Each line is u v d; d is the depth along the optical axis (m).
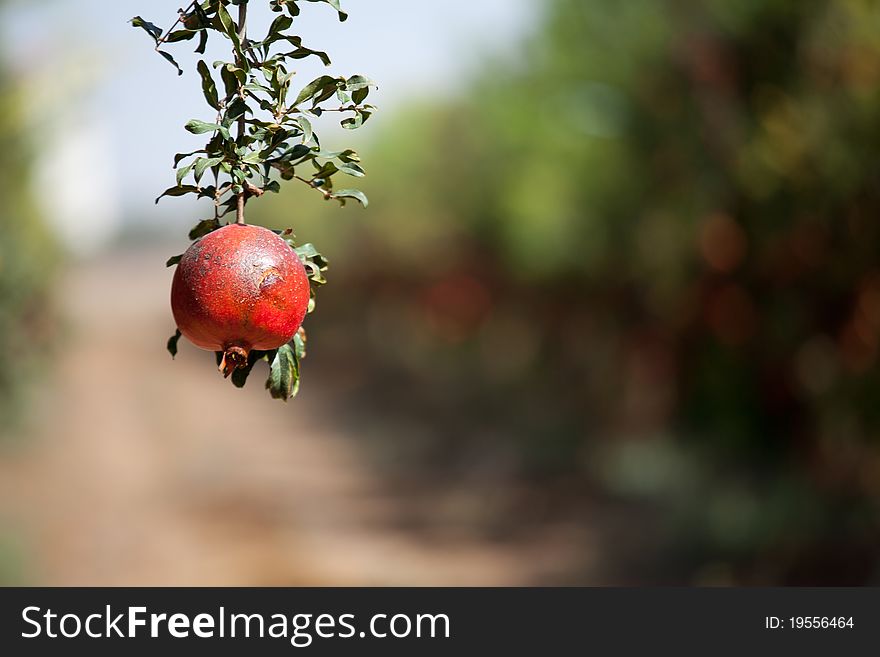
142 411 82.38
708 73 31.23
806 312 29.78
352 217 95.44
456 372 80.88
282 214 105.06
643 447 43.81
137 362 132.75
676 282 36.75
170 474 55.28
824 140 26.05
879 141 25.31
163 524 42.81
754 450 35.12
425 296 82.81
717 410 37.59
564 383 61.03
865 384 28.81
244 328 5.64
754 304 32.12
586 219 42.25
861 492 30.70
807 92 27.70
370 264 95.88
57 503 43.38
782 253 29.34
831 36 26.58
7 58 27.52
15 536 33.56
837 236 27.36
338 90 5.64
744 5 29.19
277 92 5.55
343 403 94.88
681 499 36.59
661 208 37.81
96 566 34.66
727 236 31.86
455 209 67.75
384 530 44.78
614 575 34.31
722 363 35.97
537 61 41.97
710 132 32.25
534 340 66.06
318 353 122.44
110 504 45.00
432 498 51.34
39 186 37.25
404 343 103.62
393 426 75.56
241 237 5.70
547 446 55.25
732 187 31.48
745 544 31.44
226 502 49.16
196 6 5.54
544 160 44.09
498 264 64.75
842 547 29.38
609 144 39.25
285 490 53.91
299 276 5.81
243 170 5.60
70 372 92.19
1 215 34.12
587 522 42.03
